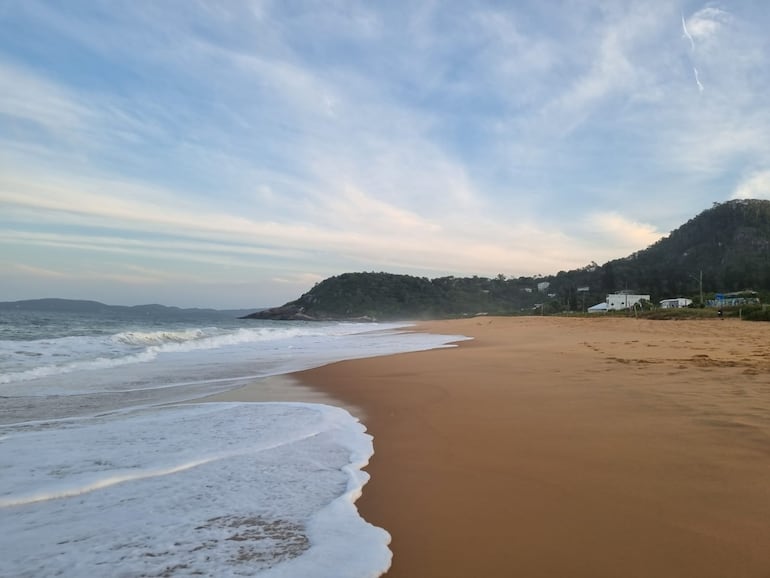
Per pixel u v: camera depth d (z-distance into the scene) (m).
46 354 14.62
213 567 2.72
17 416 7.05
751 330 25.86
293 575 2.63
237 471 4.44
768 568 2.64
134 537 3.10
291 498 3.79
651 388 7.79
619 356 13.04
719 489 3.74
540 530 3.17
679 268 123.88
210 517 3.42
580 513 3.40
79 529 3.22
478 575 2.63
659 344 17.12
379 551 2.91
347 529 3.22
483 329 37.16
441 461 4.69
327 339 27.33
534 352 15.42
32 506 3.62
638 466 4.30
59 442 5.43
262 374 11.82
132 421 6.59
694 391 7.36
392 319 131.50
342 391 9.20
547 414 6.46
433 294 144.88
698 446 4.79
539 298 144.62
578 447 4.93
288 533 3.17
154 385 10.15
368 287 143.75
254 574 2.64
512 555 2.85
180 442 5.45
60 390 9.49
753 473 4.04
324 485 4.08
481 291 152.25
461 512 3.48
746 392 7.12
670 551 2.84
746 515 3.29
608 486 3.87
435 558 2.83
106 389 9.64
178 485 4.07
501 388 8.69
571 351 15.26
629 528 3.15
